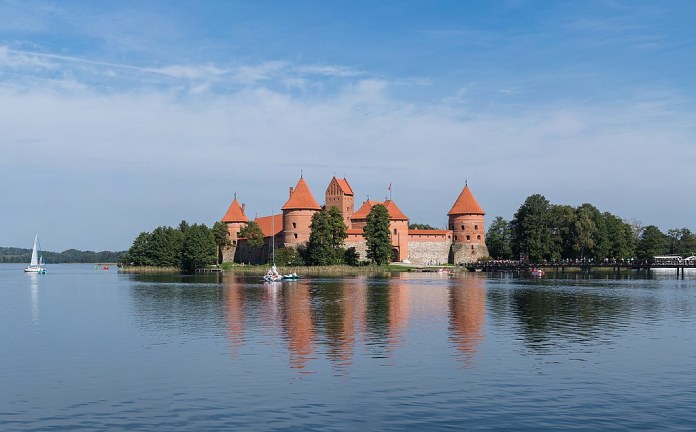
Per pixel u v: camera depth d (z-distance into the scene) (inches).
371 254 6486.2
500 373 1336.1
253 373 1343.5
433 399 1143.0
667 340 1749.5
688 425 1009.5
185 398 1160.8
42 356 1546.5
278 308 2586.1
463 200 7362.2
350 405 1108.5
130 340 1774.1
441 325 2034.9
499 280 4793.3
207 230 6988.2
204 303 2864.2
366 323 2086.6
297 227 6973.4
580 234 6456.7
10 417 1060.5
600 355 1528.1
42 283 5191.9
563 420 1031.6
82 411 1091.3
